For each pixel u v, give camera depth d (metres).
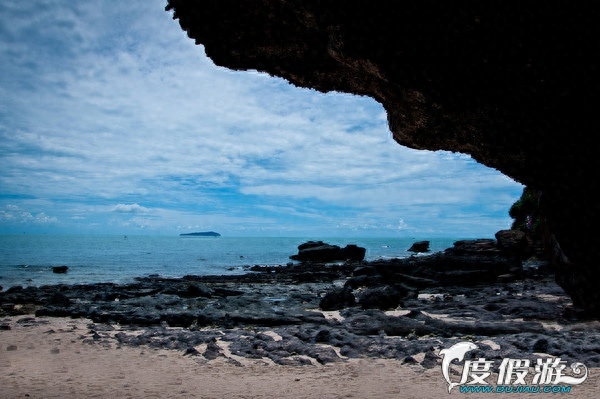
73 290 26.91
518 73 6.85
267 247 141.62
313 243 68.50
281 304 22.00
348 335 13.20
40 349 11.86
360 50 7.31
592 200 7.54
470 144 8.80
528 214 45.38
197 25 8.30
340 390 8.47
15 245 125.81
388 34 7.00
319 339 12.80
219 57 8.90
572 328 13.91
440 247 151.50
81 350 11.78
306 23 7.58
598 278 8.27
